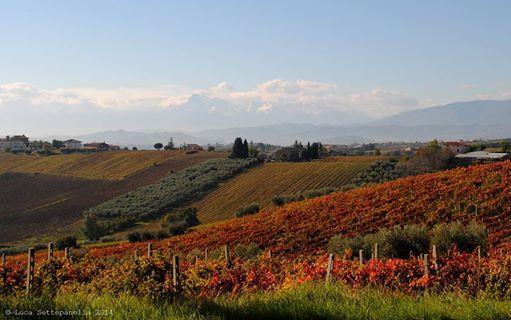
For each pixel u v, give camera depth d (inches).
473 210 1829.5
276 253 1675.7
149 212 3774.6
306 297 366.0
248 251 1316.4
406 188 2206.0
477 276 522.9
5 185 5285.4
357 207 2052.2
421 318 324.8
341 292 382.6
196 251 1408.7
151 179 4975.4
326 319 323.3
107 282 487.2
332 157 5708.7
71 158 6402.6
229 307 339.0
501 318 332.8
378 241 1197.1
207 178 4532.5
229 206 3794.3
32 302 344.2
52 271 588.1
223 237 1975.9
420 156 4099.4
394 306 343.6
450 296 395.9
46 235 3422.7
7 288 530.0
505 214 1729.8
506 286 487.8
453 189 2037.4
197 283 503.8
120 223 3484.3
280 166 4766.2
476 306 351.3
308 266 653.9
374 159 4985.2
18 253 2503.7
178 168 5285.4
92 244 2723.9
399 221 1833.2
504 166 2250.2
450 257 725.3
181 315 314.7
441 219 1798.7
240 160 5147.6
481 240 1155.9
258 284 561.6
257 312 329.7
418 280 549.6
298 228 1903.3
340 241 1286.9
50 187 5098.4
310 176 4252.0
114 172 5497.1
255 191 4057.6
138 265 483.8
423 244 1196.5
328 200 2276.1
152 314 316.5
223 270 595.8
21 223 3843.5
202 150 6830.7
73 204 4355.3
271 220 2100.1
